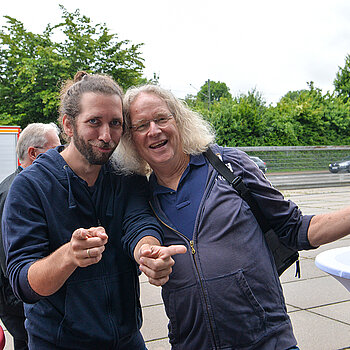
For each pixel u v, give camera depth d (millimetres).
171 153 1772
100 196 1654
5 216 1512
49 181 1572
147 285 4789
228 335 1629
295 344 1682
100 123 1501
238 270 1646
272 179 18078
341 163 18812
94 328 1549
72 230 1572
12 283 1416
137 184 1831
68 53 19625
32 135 2688
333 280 4691
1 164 10570
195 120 1910
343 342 3225
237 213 1713
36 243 1475
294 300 4117
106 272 1610
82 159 1609
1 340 1645
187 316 1705
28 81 18969
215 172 1807
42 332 1561
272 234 1767
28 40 19719
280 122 29094
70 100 1534
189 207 1754
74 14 19859
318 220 1676
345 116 31141
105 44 20016
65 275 1315
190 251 1695
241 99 27734
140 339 1767
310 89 33625
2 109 19703
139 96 1804
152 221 1667
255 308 1626
